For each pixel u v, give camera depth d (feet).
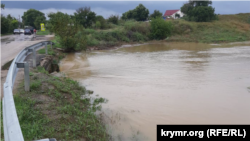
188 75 39.22
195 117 21.30
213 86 31.99
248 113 22.30
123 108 23.44
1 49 61.00
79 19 133.59
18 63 21.91
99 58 62.54
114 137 17.26
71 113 19.33
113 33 114.73
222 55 68.44
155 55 69.46
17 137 6.38
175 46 105.70
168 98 26.71
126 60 58.18
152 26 136.77
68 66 49.62
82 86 31.27
